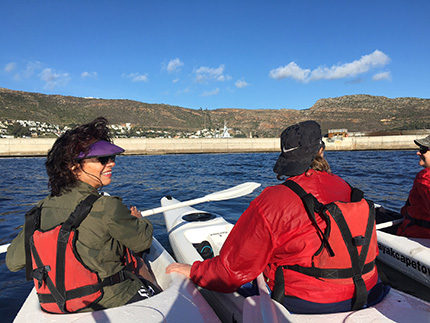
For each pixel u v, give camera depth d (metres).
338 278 1.26
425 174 2.58
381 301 1.41
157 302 1.48
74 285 1.33
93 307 1.39
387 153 39.50
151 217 5.73
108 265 1.44
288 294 1.37
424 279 2.70
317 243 1.25
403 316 1.27
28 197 8.36
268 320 1.17
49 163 1.41
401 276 2.92
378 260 3.25
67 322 1.30
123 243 1.47
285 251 1.32
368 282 1.34
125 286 1.52
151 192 8.96
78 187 1.42
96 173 1.47
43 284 1.36
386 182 10.18
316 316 1.28
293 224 1.25
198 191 9.17
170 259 2.31
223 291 1.49
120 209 1.43
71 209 1.36
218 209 6.14
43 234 1.31
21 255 1.43
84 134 1.43
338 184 1.37
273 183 11.07
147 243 1.56
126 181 11.79
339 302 1.29
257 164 22.38
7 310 2.55
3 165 23.61
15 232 4.87
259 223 1.28
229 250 1.39
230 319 1.50
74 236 1.31
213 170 17.03
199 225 3.38
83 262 1.34
